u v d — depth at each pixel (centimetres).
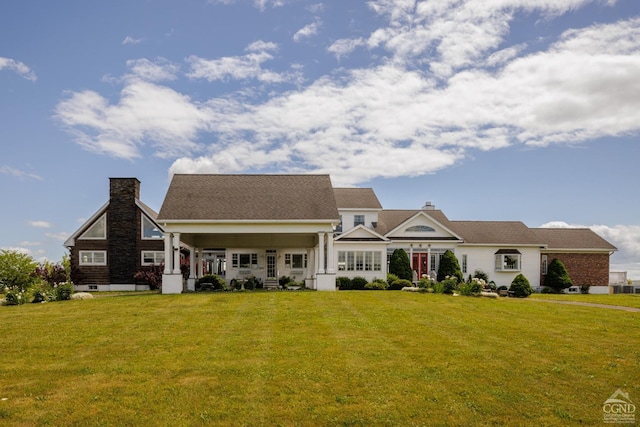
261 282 3494
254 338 1268
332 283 2591
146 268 3434
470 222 4091
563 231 4247
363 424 754
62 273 3462
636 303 2372
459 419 770
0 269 3319
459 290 2475
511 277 3809
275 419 770
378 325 1441
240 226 2562
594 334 1346
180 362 1048
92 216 3431
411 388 893
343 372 978
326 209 2639
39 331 1384
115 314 1688
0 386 909
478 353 1123
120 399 842
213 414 786
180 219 2517
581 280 4016
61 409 802
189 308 1802
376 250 3250
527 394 867
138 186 3559
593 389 893
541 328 1425
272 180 2936
